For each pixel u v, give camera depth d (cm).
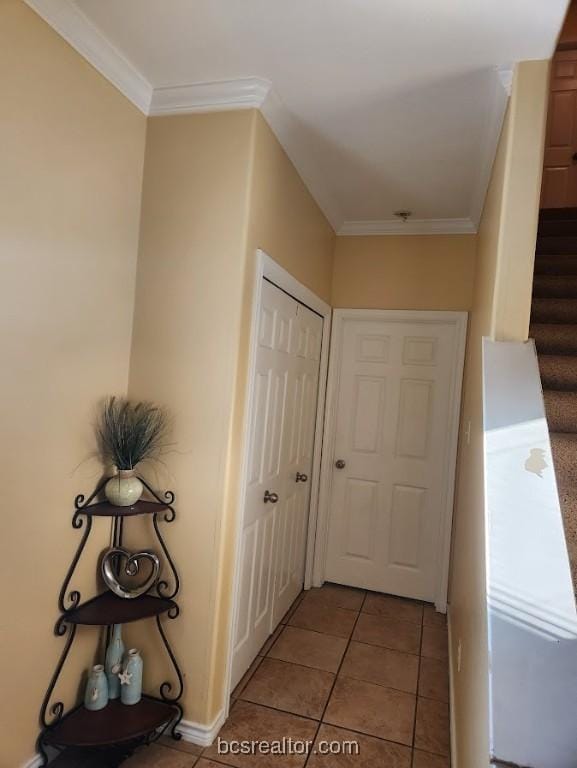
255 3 146
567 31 385
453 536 303
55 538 167
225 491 188
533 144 158
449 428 311
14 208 143
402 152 233
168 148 198
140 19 156
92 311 177
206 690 186
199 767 175
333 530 339
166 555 191
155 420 191
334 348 332
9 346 145
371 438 332
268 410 236
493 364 139
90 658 189
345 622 287
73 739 163
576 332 226
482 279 232
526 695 74
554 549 91
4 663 149
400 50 163
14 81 140
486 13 144
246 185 189
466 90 183
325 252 311
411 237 321
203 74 184
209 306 191
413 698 221
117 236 188
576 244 299
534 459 109
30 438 154
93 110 171
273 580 263
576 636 80
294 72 179
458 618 216
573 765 67
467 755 135
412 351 325
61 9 150
